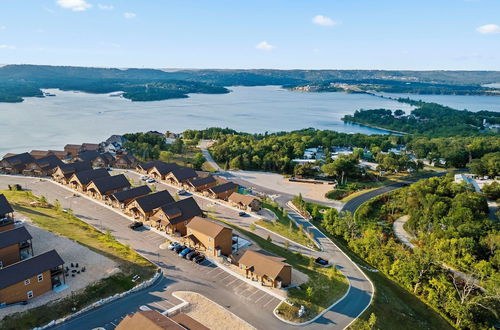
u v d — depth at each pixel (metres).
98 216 91.69
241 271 66.88
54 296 54.38
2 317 48.41
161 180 132.25
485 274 74.19
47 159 133.62
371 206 121.00
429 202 108.31
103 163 150.88
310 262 74.00
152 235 81.25
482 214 104.25
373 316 53.31
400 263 74.81
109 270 62.41
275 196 128.00
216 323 51.84
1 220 74.69
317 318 55.34
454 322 64.81
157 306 54.44
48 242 70.94
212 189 114.38
